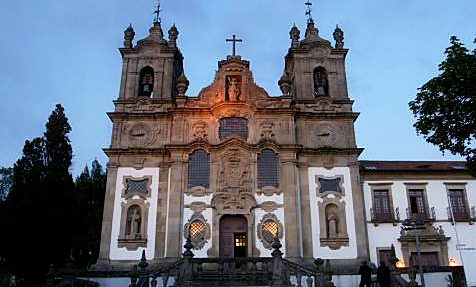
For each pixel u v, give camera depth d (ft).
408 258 107.76
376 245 108.88
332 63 122.01
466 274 107.24
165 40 125.18
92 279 87.66
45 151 121.60
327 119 113.60
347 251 101.50
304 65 121.19
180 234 101.55
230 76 117.08
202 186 105.60
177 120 111.34
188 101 114.11
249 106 111.65
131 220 104.53
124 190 106.32
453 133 60.44
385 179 115.34
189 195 104.83
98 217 155.22
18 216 108.58
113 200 105.40
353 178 107.55
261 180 106.22
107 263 100.07
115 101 115.14
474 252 109.29
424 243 109.40
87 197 157.17
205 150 108.47
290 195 104.01
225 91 114.83
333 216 104.53
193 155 108.47
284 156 107.45
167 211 104.17
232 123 111.65
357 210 104.88
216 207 103.14
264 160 108.06
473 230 111.34
